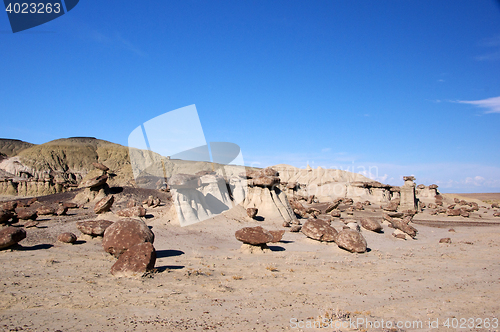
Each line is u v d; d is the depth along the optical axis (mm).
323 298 9750
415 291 10820
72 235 17984
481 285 11773
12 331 6203
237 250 18906
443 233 33594
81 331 6453
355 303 9320
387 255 18766
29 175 117500
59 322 6883
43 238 19453
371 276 13047
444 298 9961
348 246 19016
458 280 12578
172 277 11500
